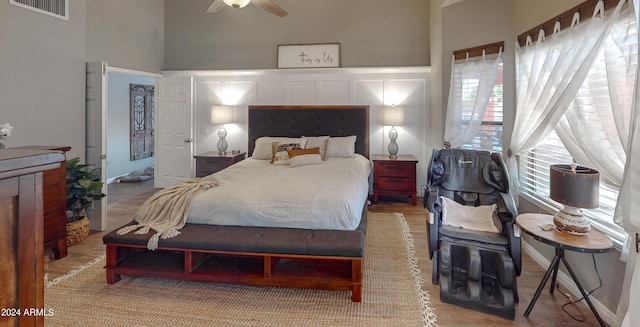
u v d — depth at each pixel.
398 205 4.81
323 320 2.09
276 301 2.30
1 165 0.60
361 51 5.26
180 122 5.65
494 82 3.53
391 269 2.79
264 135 5.39
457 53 3.89
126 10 4.82
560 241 1.86
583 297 2.05
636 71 1.58
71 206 3.37
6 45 3.04
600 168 2.06
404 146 5.20
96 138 3.78
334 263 2.55
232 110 5.57
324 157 4.75
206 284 2.52
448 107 3.97
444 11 4.04
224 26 5.57
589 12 2.16
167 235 2.43
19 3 3.13
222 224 2.65
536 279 2.61
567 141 2.33
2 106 3.03
